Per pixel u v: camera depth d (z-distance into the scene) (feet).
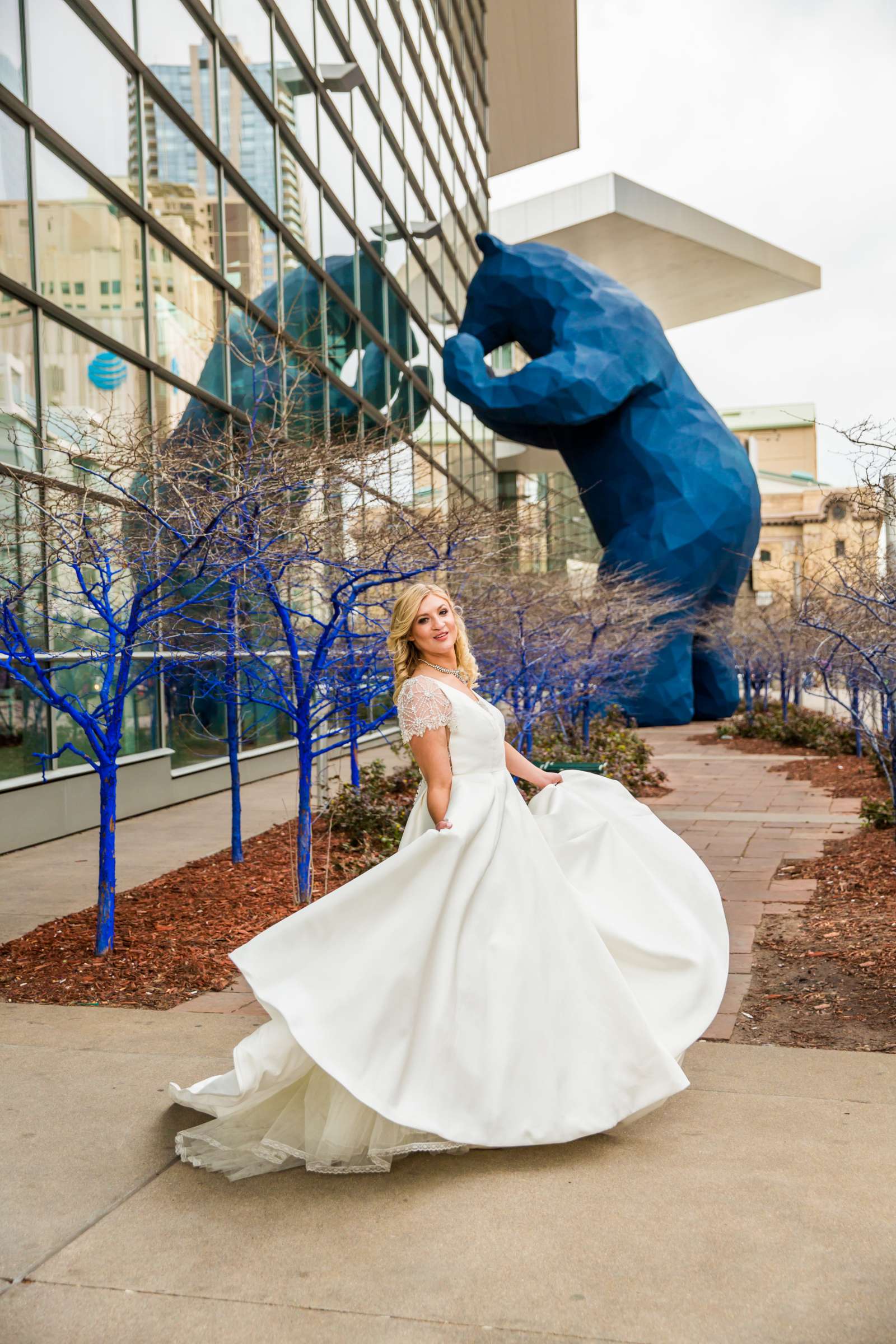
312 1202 8.52
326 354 49.90
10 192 27.61
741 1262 7.42
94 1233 8.04
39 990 14.96
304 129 49.67
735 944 17.15
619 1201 8.38
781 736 61.36
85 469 16.28
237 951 9.24
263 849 26.63
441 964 9.23
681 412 73.56
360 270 58.54
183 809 36.63
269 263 45.50
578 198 105.19
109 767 16.75
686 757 55.01
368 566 19.25
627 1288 7.14
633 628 44.62
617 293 73.05
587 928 9.75
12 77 27.71
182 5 38.22
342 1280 7.33
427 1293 7.14
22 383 27.89
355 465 19.76
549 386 68.64
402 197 68.95
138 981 15.25
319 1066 8.93
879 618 22.86
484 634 31.83
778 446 289.33
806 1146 9.30
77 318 30.71
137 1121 10.18
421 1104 8.96
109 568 16.89
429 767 10.00
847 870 22.53
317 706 21.99
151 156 35.88
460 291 92.22
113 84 33.55
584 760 37.68
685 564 71.46
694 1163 9.02
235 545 17.01
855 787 38.99
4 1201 8.57
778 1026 12.99
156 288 36.06
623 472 73.15
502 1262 7.52
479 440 98.63
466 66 99.35
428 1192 8.64
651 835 11.03
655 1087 9.32
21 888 22.80
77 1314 6.98
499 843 9.84
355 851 25.41
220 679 25.14
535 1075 9.21
